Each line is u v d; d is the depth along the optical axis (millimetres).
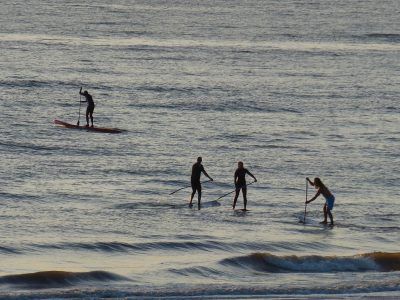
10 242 87438
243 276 78562
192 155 154500
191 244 89875
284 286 73500
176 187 127938
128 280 74750
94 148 157375
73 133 171000
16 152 149750
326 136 181125
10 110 194500
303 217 108438
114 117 194750
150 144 163750
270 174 140750
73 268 78312
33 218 102312
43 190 121062
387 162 155000
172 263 81625
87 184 127062
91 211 108312
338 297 70750
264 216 109188
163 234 95438
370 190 130750
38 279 72250
